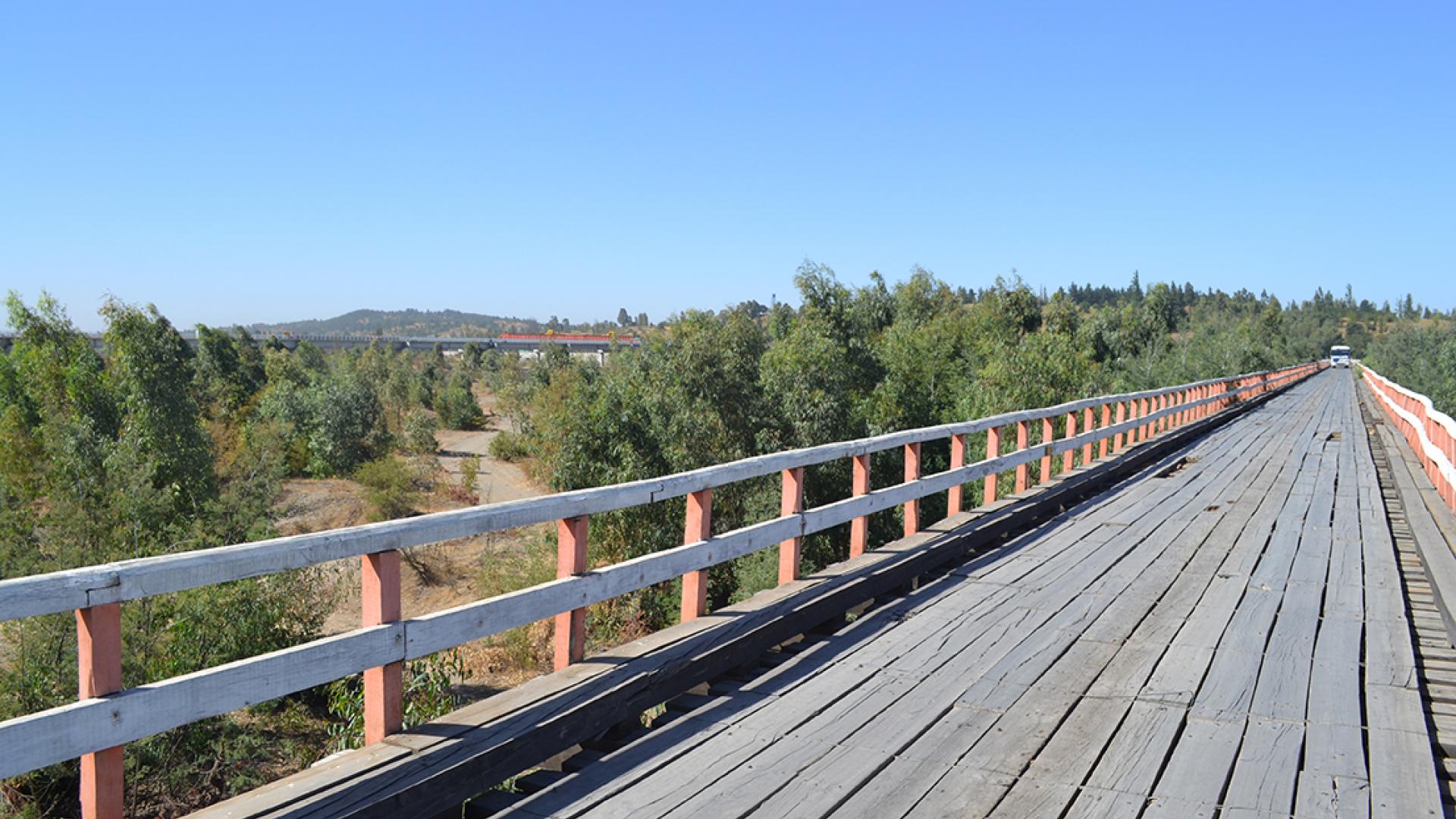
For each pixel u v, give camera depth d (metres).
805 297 32.09
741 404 24.42
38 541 21.08
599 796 3.64
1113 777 3.88
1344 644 5.73
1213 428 22.89
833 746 4.17
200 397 43.94
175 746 15.68
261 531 24.22
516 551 30.23
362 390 55.97
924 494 8.18
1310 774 3.91
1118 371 45.69
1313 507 11.10
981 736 4.30
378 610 3.54
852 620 6.43
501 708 3.95
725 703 4.71
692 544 5.41
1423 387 47.00
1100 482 12.59
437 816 3.33
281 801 3.07
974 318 45.75
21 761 2.50
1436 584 6.51
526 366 85.25
